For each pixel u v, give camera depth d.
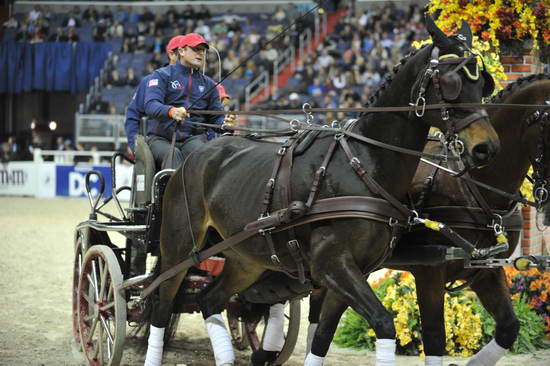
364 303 6.51
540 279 11.36
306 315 13.30
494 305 8.22
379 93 7.22
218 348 8.37
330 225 6.86
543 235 12.91
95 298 9.78
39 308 13.45
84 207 31.44
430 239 7.95
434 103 6.59
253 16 49.31
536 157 7.64
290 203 7.13
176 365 9.79
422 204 8.03
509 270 11.60
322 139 7.32
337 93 38.69
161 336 8.78
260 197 7.50
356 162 6.89
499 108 7.95
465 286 8.36
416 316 10.30
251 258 7.75
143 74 45.06
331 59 41.06
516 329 8.08
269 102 37.69
